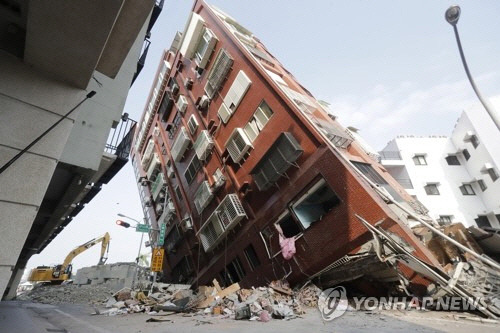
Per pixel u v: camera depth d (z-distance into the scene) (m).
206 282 16.00
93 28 3.03
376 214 9.02
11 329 5.44
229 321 6.70
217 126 16.47
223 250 15.12
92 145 5.93
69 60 3.43
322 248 10.11
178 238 20.03
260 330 5.24
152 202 26.61
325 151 10.88
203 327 5.84
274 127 13.02
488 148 21.11
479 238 10.99
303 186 11.28
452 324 5.18
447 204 21.38
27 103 3.40
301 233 11.02
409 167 23.23
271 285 10.66
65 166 5.66
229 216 14.04
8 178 3.04
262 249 12.50
